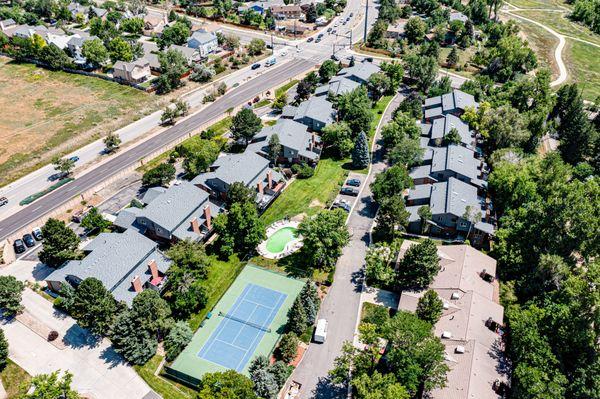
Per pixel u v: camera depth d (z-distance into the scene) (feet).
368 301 307.17
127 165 453.17
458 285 291.99
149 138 497.46
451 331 266.57
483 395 231.30
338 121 501.15
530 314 264.31
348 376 259.80
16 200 409.08
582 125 459.32
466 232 359.66
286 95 567.59
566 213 313.32
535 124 465.47
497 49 654.12
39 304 309.22
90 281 272.10
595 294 245.45
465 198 373.20
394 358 236.43
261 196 393.70
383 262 315.37
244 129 457.27
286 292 316.19
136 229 353.31
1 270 337.11
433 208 365.20
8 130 515.91
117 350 268.41
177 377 261.65
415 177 418.10
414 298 290.97
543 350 237.04
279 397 251.39
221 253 345.92
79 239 339.36
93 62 645.51
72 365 271.08
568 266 305.73
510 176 371.56
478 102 542.57
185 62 628.28
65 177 438.40
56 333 287.07
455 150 431.43
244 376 237.86
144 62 623.36
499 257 332.60
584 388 224.33
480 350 252.42
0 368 268.21
